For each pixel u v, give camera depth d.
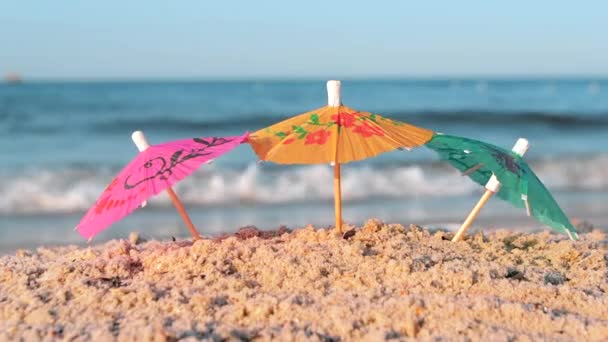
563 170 1.77
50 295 0.60
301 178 1.56
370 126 0.63
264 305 0.58
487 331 0.56
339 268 0.61
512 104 3.98
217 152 0.62
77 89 4.96
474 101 4.23
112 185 0.62
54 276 0.62
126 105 3.55
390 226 0.68
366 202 1.40
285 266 0.61
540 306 0.58
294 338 0.55
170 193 0.65
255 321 0.57
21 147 2.13
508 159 0.63
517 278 0.62
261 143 0.62
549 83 8.89
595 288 0.61
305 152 0.61
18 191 1.44
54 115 3.01
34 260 0.68
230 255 0.62
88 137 2.41
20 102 3.55
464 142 0.64
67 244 1.03
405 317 0.57
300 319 0.57
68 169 1.68
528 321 0.57
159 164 0.62
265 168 1.63
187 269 0.62
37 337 0.56
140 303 0.59
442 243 0.66
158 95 4.32
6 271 0.63
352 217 1.24
